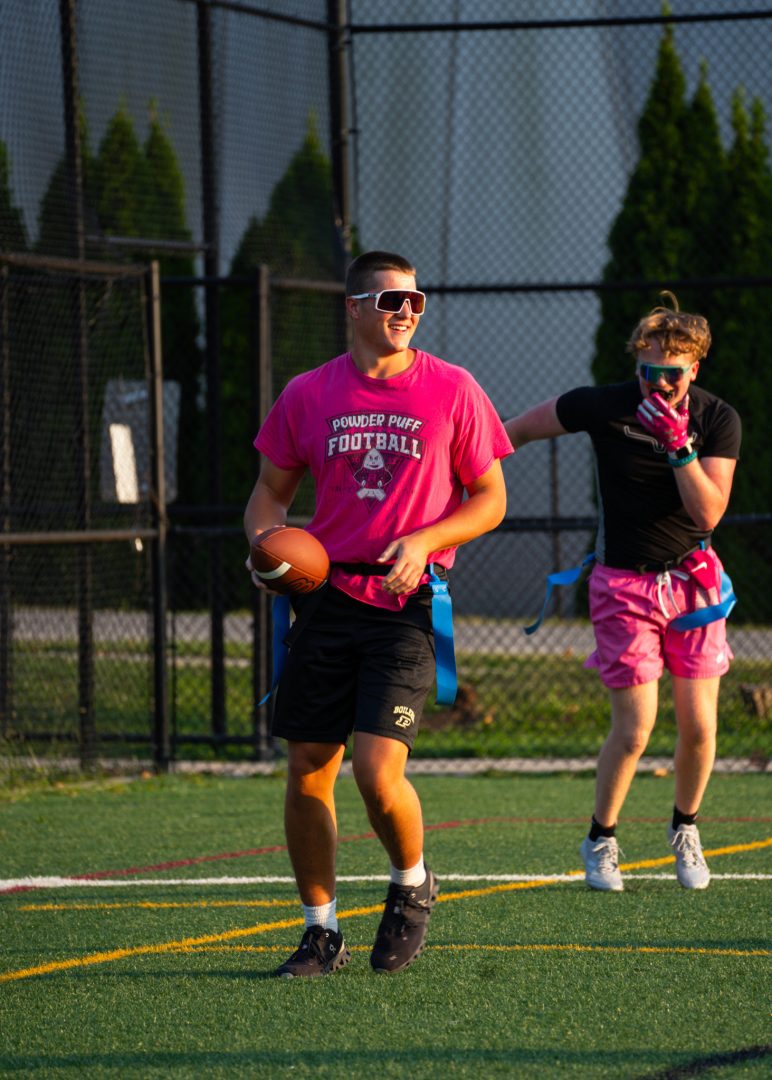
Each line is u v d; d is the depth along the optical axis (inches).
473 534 509.7
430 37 1391.5
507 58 1454.2
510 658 1684.3
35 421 1151.6
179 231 1164.5
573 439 2098.9
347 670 512.1
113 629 1248.8
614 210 1969.7
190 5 1164.5
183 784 1056.8
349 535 512.1
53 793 1010.1
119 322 1139.3
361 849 798.5
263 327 1127.6
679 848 681.6
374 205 1401.3
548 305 1977.1
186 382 1619.1
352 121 1315.2
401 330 509.0
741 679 1466.5
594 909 636.7
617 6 1296.8
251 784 1059.9
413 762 1150.3
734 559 1951.3
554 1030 453.1
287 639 517.3
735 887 682.8
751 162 1962.4
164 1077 412.8
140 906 658.2
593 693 1434.5
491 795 994.7
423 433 508.4
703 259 1966.0
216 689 1195.9
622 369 1930.4
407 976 521.0
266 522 533.6
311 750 514.3
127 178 1132.5
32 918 633.6
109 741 1121.4
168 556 1154.0
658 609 653.9
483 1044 438.6
